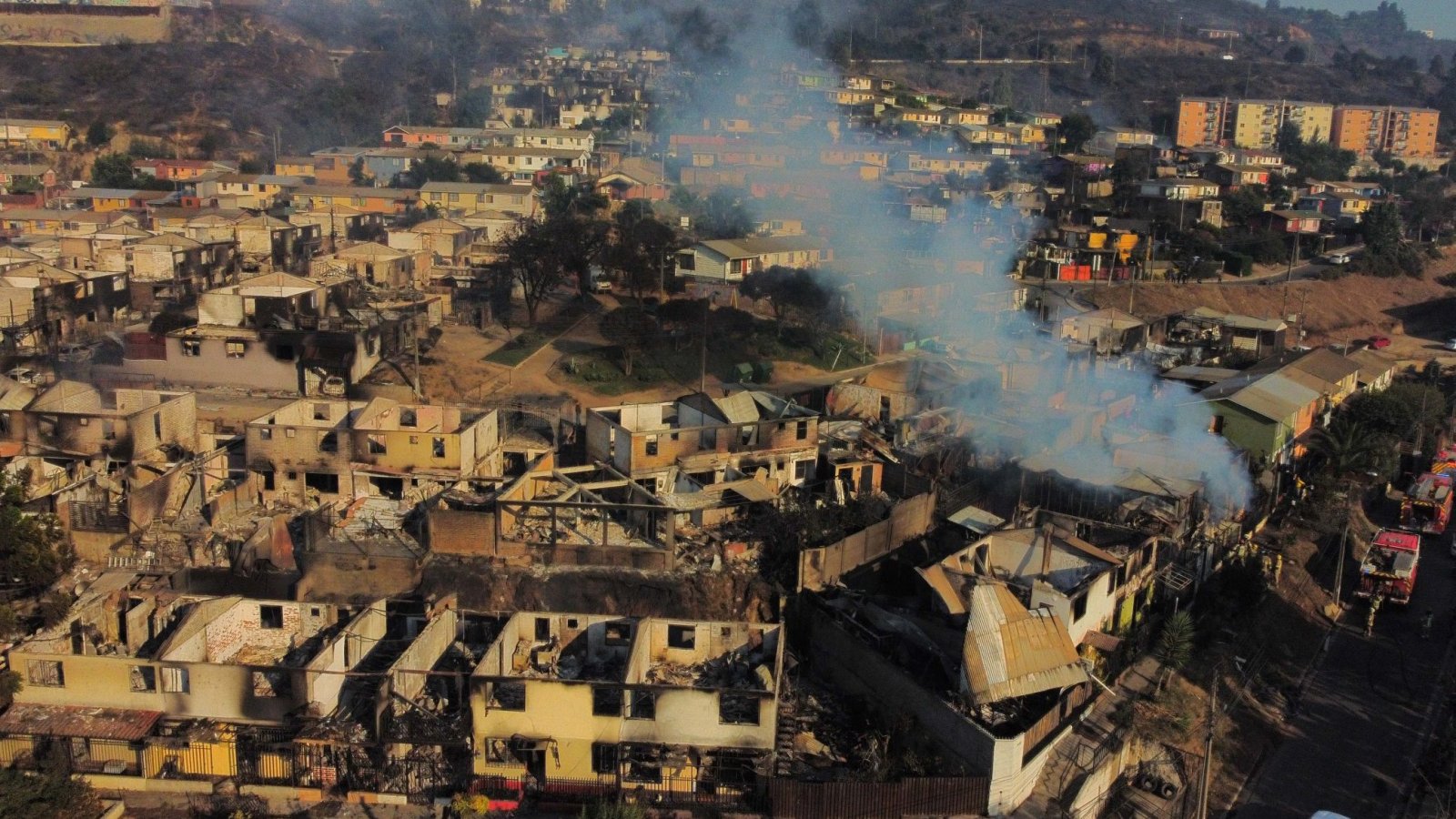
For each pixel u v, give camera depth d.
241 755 37.34
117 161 146.50
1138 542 50.12
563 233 95.88
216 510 51.06
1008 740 37.84
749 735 37.47
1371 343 116.06
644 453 54.41
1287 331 110.44
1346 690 51.47
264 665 38.03
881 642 43.78
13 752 36.59
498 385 75.75
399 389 70.25
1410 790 44.34
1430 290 138.12
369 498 53.78
